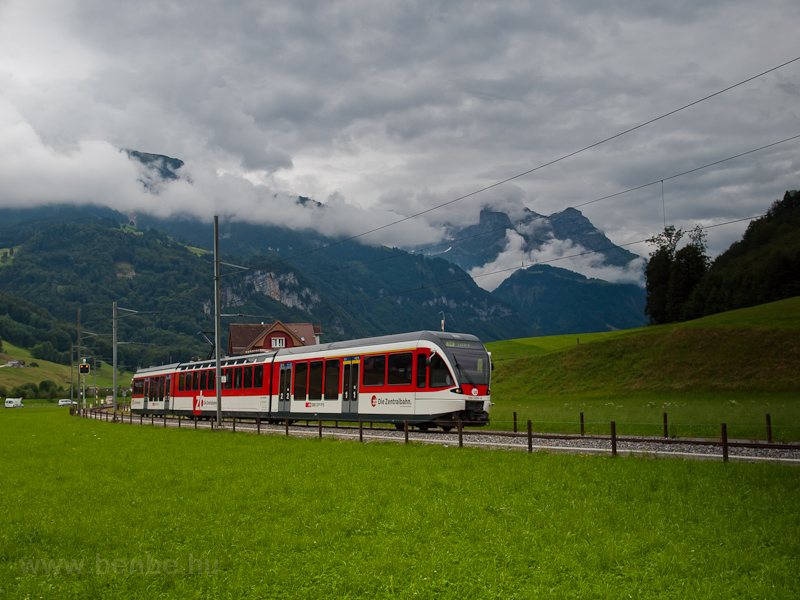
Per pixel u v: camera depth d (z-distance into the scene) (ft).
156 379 195.52
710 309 330.34
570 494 46.80
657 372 197.77
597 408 158.20
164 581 31.40
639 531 36.63
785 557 30.96
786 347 181.27
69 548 37.52
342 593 29.48
